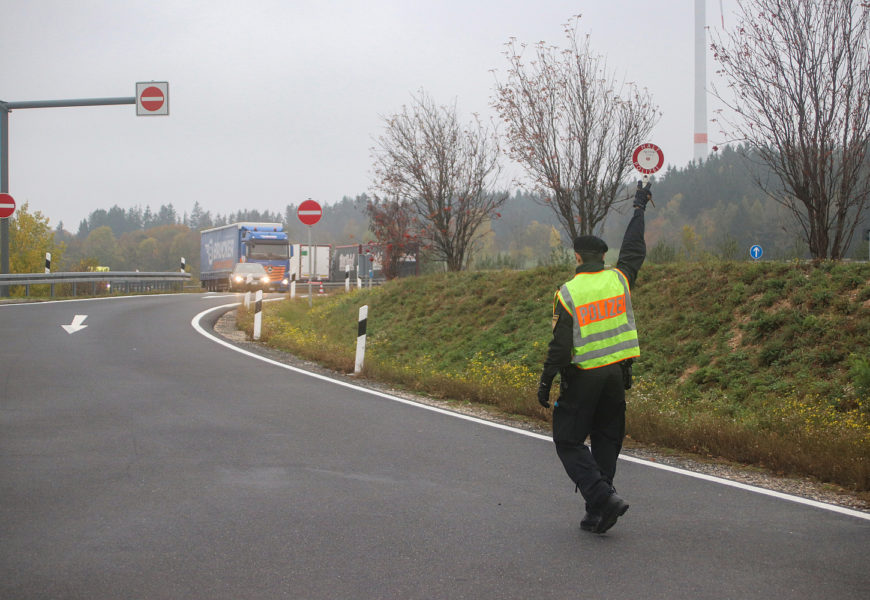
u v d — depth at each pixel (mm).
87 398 9344
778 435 7809
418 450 7219
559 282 17422
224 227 49781
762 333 11336
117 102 23000
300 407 9297
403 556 4410
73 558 4293
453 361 16203
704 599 3859
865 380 9164
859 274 11305
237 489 5738
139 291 35656
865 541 4844
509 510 5363
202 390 10219
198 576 4062
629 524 5137
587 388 4891
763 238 98562
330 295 31312
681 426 8062
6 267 24281
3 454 6641
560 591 3932
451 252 23000
